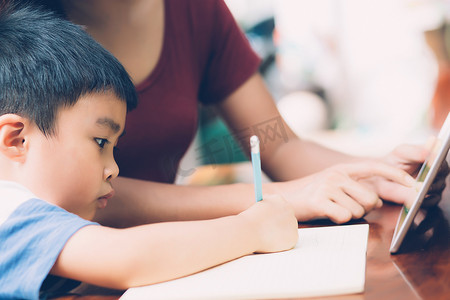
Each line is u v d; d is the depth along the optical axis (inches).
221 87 53.2
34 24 31.0
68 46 29.6
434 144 31.9
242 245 26.5
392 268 23.9
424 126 155.1
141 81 45.8
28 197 25.8
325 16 166.4
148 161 47.6
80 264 23.5
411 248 27.0
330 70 168.7
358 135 158.6
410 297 20.1
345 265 23.8
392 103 162.2
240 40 53.1
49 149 27.5
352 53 168.2
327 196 35.2
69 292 26.0
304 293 21.2
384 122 161.8
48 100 27.5
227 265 25.7
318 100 170.1
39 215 24.8
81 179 28.3
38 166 27.4
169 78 47.6
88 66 29.2
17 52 29.0
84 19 43.3
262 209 28.7
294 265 24.7
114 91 30.0
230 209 37.9
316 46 168.1
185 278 24.4
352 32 167.2
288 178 48.3
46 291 25.6
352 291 21.0
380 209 38.3
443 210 35.3
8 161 27.5
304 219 35.7
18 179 27.6
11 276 23.4
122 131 31.5
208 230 25.9
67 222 24.6
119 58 44.9
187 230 25.5
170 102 47.1
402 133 153.0
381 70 164.9
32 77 27.9
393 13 163.6
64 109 27.7
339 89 169.5
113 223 37.8
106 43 44.4
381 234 30.9
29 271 23.2
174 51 48.3
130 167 46.9
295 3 165.2
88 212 30.2
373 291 21.2
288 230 28.2
